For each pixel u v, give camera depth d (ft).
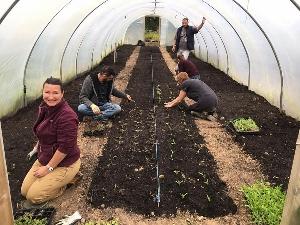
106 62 49.78
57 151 13.30
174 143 19.26
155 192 14.43
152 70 40.93
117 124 22.04
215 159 17.72
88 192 14.37
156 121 22.66
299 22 18.94
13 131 20.40
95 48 44.65
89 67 42.68
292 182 8.80
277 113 25.05
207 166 16.81
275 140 20.08
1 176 7.93
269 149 18.88
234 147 19.25
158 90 31.07
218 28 37.88
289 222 8.89
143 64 48.29
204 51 53.16
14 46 19.67
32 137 19.69
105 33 47.65
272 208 12.66
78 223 12.60
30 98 25.34
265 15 22.29
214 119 23.54
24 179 14.25
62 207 13.52
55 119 13.17
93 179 15.33
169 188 14.78
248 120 21.77
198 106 23.84
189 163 17.04
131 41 82.99
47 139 13.61
